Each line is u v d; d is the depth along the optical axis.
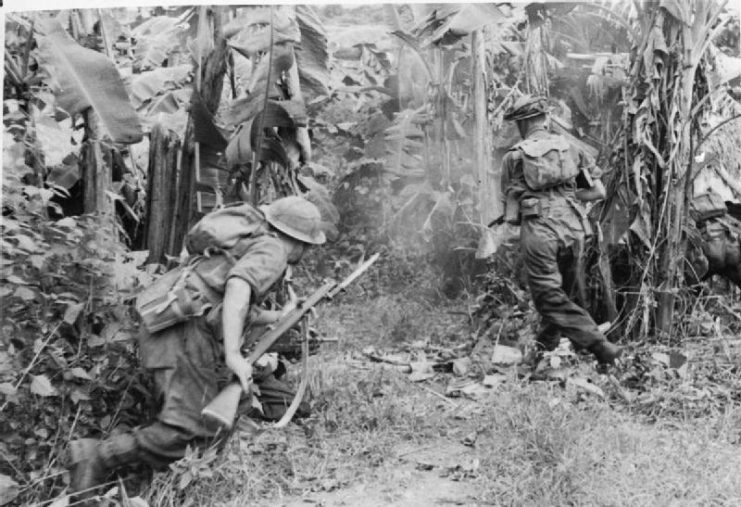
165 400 3.38
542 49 6.48
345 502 3.54
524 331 5.28
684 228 5.36
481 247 5.70
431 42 5.48
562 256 4.94
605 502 3.34
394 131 6.39
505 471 3.67
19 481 3.46
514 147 5.03
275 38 4.32
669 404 4.34
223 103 5.42
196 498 3.47
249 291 3.32
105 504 3.26
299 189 5.08
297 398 3.74
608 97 6.20
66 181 4.60
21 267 3.54
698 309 5.44
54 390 3.45
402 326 5.59
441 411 4.46
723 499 3.35
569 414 4.03
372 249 6.12
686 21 5.31
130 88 5.46
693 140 5.50
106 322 3.67
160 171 4.60
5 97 4.33
